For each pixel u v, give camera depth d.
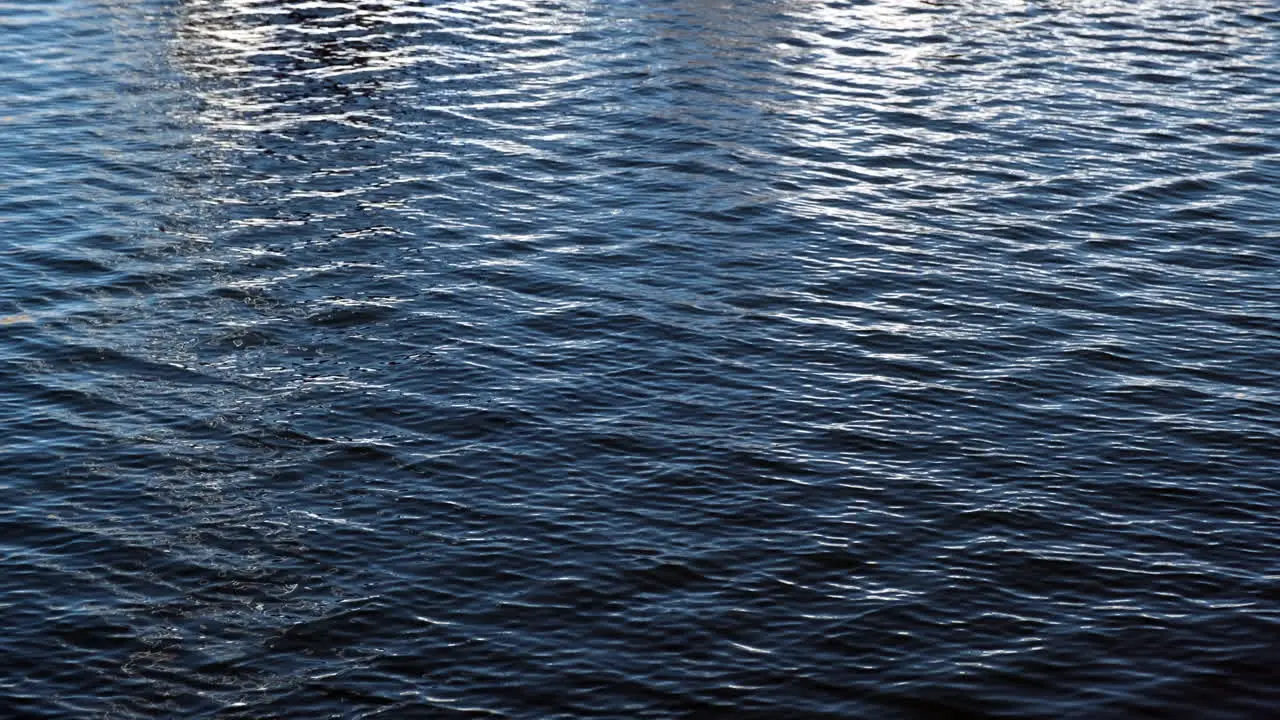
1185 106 39.09
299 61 41.41
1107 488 22.69
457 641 19.17
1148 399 25.30
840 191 33.62
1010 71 41.31
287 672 18.64
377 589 20.17
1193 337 27.48
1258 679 18.58
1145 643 19.22
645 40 43.34
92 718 17.83
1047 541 21.34
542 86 39.75
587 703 18.11
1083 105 38.97
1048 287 29.39
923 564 20.80
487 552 20.92
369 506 22.05
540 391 25.23
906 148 36.06
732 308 28.30
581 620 19.56
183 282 28.97
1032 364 26.41
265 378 25.62
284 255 30.16
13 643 19.02
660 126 37.09
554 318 27.78
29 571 20.42
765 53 42.34
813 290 29.06
